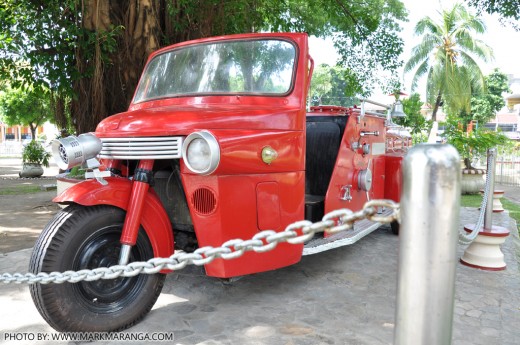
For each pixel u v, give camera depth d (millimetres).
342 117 4750
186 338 2914
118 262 2920
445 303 1295
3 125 50469
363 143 4742
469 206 8883
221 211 2947
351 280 4109
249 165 2994
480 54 25125
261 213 3162
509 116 47750
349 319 3246
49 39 6730
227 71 3762
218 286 3883
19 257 4777
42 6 7082
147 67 4293
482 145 11602
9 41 6598
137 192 2914
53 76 6762
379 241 5629
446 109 30344
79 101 7258
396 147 6352
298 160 3412
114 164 3295
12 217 7375
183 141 2846
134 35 7117
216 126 2967
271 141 3158
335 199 4223
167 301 3541
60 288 2676
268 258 3238
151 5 7098
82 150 2797
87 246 2842
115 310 2943
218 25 8258
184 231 3627
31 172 15062
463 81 24922
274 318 3246
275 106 3486
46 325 3072
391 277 4215
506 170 16453
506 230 4680
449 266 1293
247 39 3828
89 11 6855
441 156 1275
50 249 2678
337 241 4023
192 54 3994
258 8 10000
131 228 2844
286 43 3697
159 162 3316
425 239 1282
